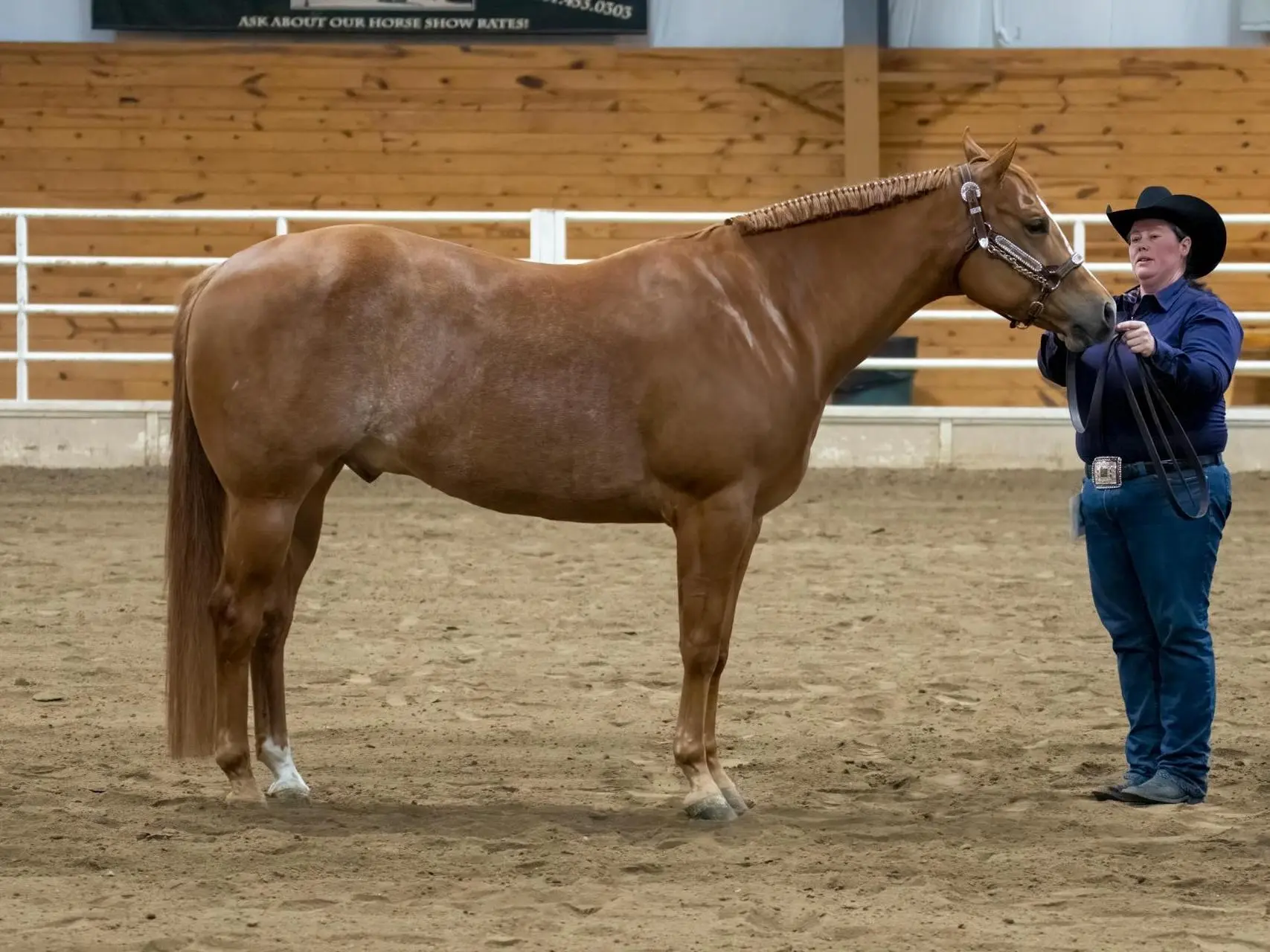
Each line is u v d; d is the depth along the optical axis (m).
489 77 28.53
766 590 15.28
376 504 20.31
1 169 28.08
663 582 15.64
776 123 28.56
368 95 28.47
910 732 10.27
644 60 28.56
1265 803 8.59
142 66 28.25
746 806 8.48
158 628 13.23
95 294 27.64
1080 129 28.52
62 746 9.55
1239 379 26.45
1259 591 15.28
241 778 8.34
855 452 23.66
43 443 23.00
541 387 8.10
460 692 11.27
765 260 8.48
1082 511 8.95
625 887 7.06
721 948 6.26
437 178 28.52
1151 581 8.63
